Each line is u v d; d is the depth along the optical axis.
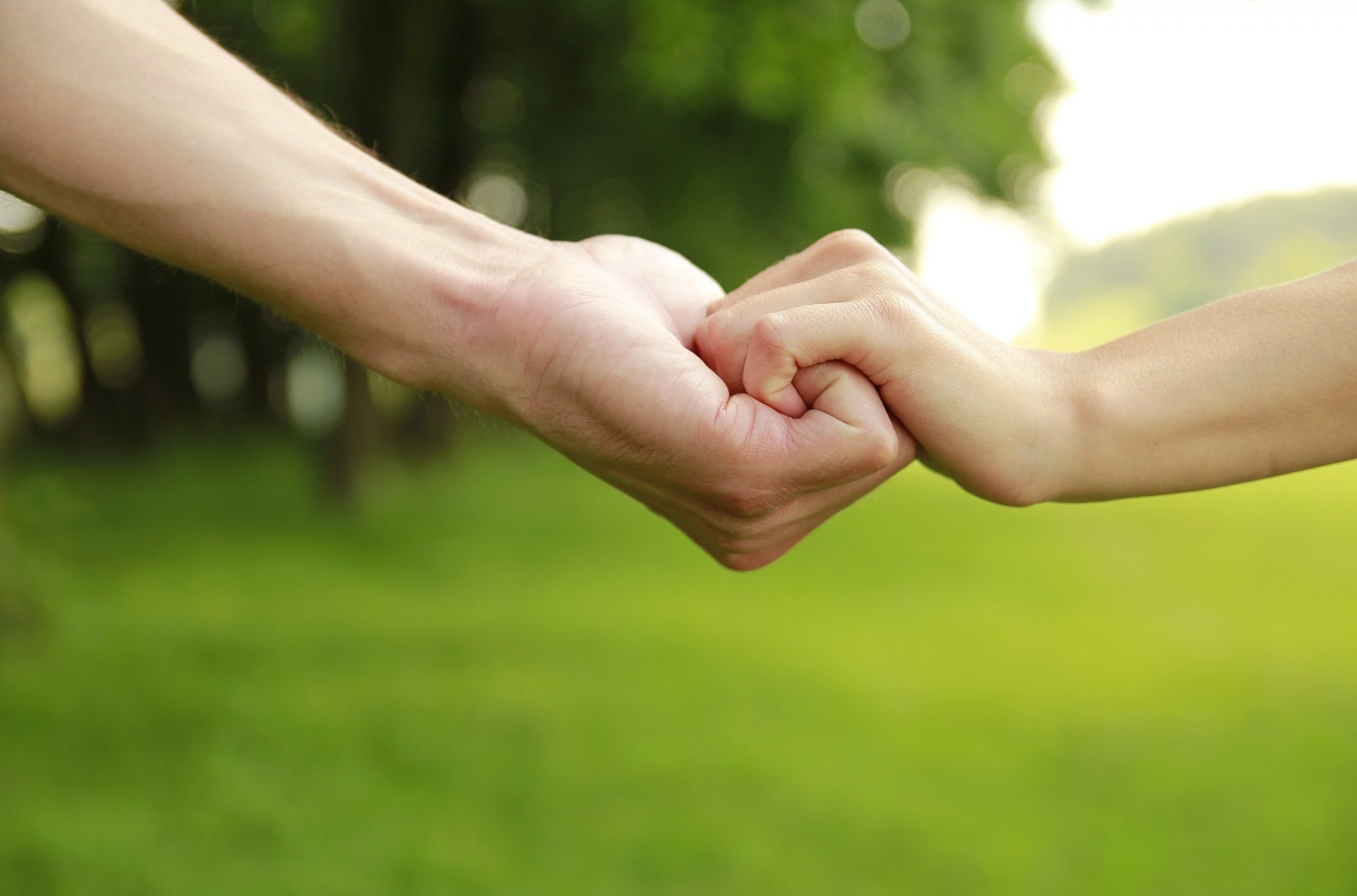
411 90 8.70
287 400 17.72
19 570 4.79
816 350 0.99
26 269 14.20
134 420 15.18
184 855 3.16
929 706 4.94
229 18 7.32
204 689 4.67
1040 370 1.07
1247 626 6.95
